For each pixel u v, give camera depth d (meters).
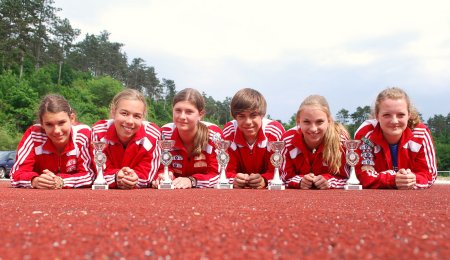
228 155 4.44
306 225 1.33
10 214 1.61
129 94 4.24
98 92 57.25
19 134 34.84
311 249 0.94
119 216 1.54
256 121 4.39
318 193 3.35
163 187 4.16
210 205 2.10
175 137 4.63
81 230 1.19
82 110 47.78
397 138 4.23
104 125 4.48
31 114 37.84
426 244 0.99
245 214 1.65
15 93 39.81
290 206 2.06
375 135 4.29
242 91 4.40
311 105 4.15
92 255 0.86
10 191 3.50
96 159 4.09
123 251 0.91
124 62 81.19
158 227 1.26
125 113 4.16
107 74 76.50
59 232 1.15
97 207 1.94
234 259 0.83
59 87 51.00
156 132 4.55
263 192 3.51
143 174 4.31
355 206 2.08
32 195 2.95
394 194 3.20
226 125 4.99
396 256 0.86
